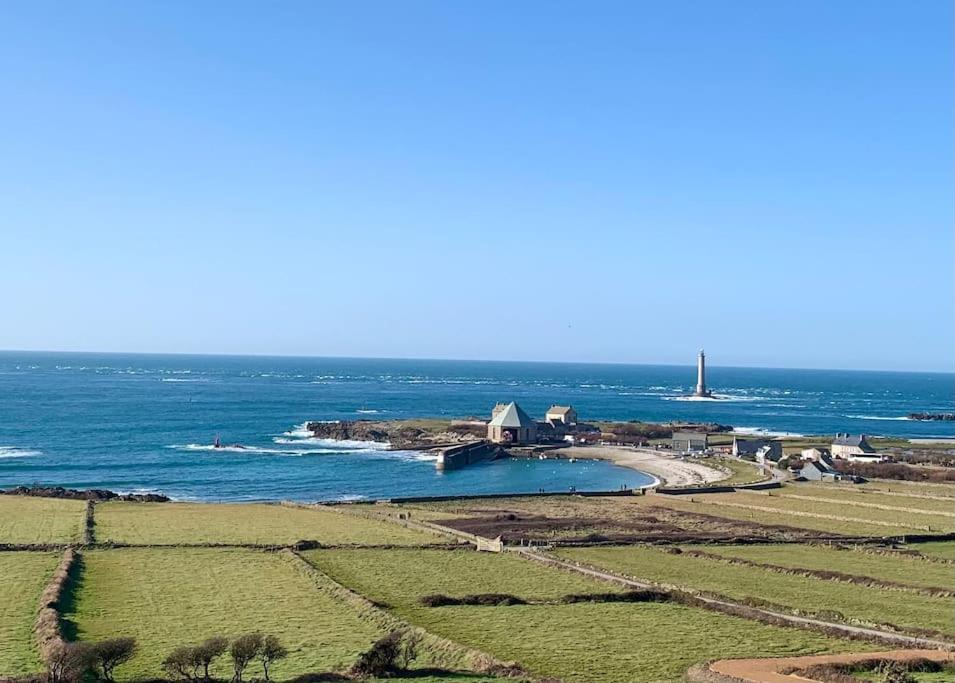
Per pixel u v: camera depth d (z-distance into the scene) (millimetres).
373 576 72125
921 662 47625
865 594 67438
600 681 45281
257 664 47250
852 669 46844
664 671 47062
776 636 54438
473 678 45250
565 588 68312
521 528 100250
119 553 80312
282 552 81750
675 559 81750
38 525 94938
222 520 102750
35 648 49531
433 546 86875
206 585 67750
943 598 66562
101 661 44188
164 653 49250
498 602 62781
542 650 50906
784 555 84312
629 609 61438
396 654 47219
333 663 47750
